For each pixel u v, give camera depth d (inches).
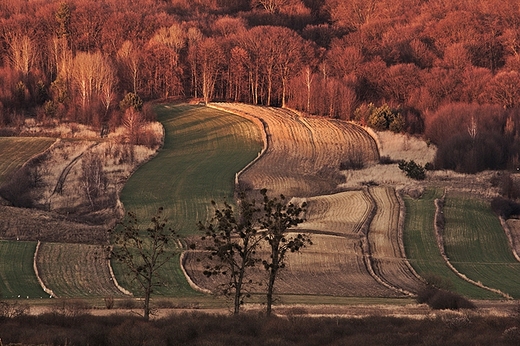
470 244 5236.2
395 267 4758.9
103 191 6476.4
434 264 4852.4
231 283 2886.3
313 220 5669.3
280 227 2839.6
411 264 4822.8
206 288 4158.5
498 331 2728.8
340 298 3897.6
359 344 2501.2
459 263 4923.7
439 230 5393.7
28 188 6407.5
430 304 3427.7
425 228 5428.2
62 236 5128.0
